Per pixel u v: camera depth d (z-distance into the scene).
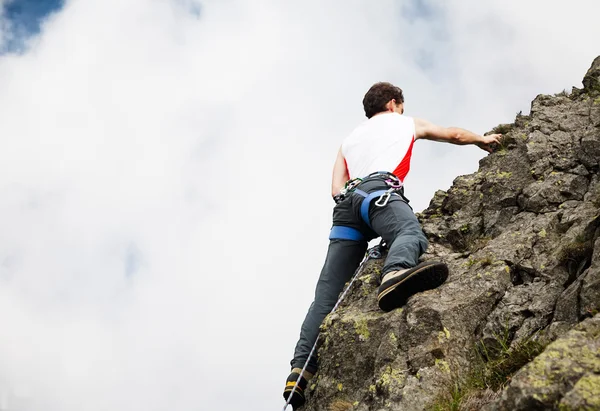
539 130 6.49
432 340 4.67
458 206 6.34
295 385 5.48
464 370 4.50
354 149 6.25
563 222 5.21
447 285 5.04
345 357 5.14
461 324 4.74
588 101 6.70
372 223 5.76
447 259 5.55
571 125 6.43
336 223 6.12
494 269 5.02
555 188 5.62
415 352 4.67
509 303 4.77
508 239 5.34
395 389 4.50
